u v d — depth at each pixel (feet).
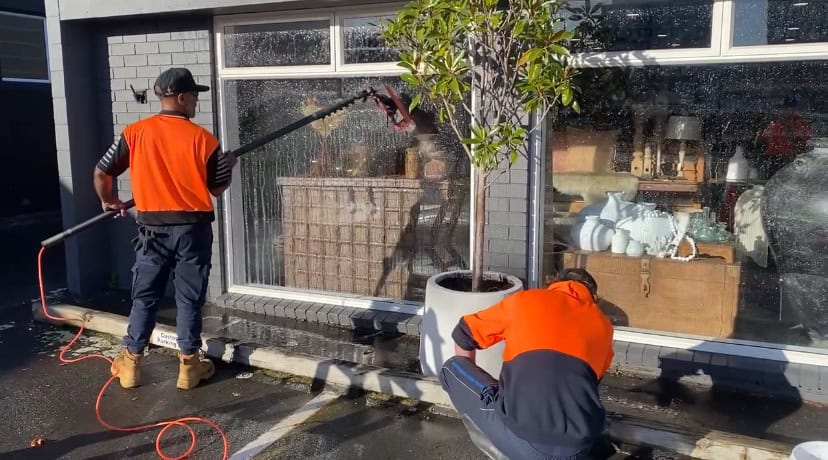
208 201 13.43
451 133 16.47
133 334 13.79
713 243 14.42
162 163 12.98
